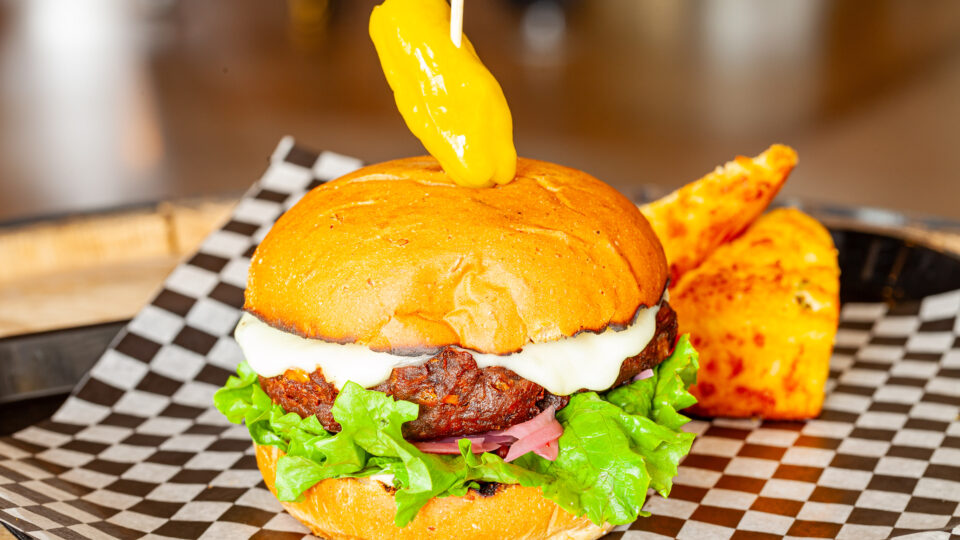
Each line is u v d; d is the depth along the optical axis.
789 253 0.49
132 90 1.68
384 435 0.36
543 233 0.38
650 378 0.40
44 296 0.55
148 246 0.59
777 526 0.41
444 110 0.39
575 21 2.24
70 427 0.48
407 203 0.38
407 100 0.39
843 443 0.46
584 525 0.39
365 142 1.36
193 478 0.45
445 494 0.37
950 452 0.45
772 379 0.47
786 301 0.47
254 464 0.46
